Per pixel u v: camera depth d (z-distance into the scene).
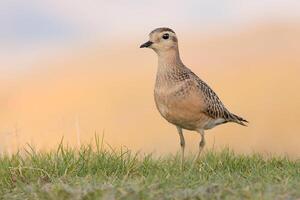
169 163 12.07
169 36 13.10
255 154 12.38
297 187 9.66
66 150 11.89
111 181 10.48
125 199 9.32
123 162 11.62
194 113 12.99
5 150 12.52
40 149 13.11
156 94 13.20
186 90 12.91
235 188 9.79
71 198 9.52
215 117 13.27
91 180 10.52
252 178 10.53
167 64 13.12
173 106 13.02
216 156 12.34
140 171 11.51
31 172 11.20
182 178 10.48
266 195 9.20
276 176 10.55
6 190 10.62
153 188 9.71
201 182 10.27
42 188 10.23
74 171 11.25
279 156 12.36
